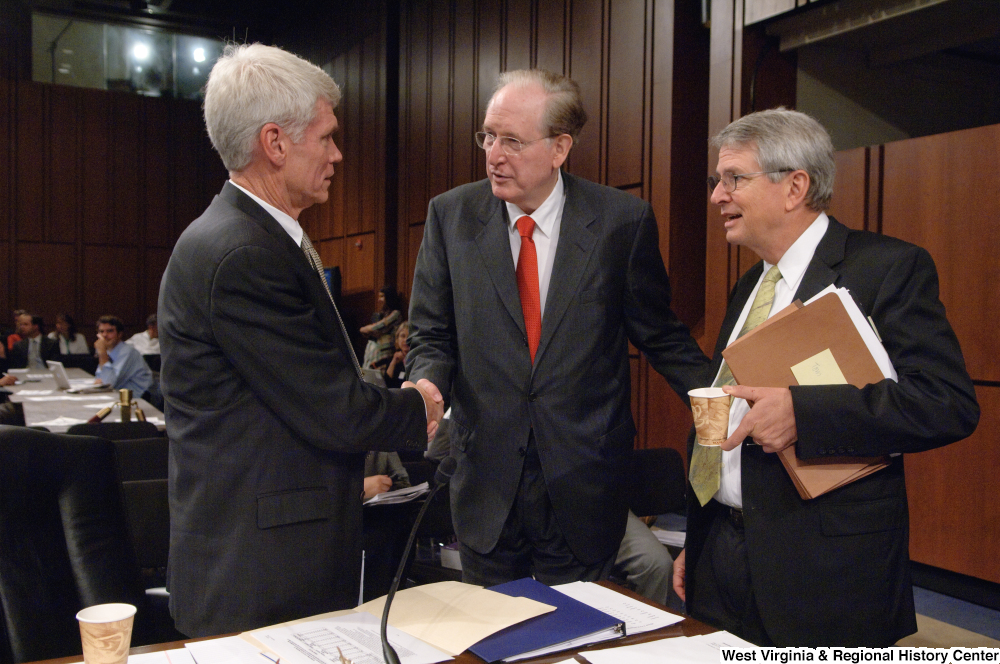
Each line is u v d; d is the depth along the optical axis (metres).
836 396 1.24
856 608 1.30
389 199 8.91
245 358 1.26
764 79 4.34
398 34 8.83
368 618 1.15
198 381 1.29
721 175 1.47
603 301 1.69
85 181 12.04
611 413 1.70
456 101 7.66
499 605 1.18
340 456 1.37
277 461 1.30
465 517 1.70
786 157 1.39
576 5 5.86
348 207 9.80
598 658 1.03
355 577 1.39
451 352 1.80
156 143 12.39
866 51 4.68
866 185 3.96
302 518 1.30
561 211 1.74
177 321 1.30
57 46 11.89
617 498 1.71
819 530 1.32
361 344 9.41
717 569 1.49
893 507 1.33
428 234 1.87
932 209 3.66
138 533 2.27
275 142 1.35
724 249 4.42
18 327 9.75
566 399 1.64
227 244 1.27
